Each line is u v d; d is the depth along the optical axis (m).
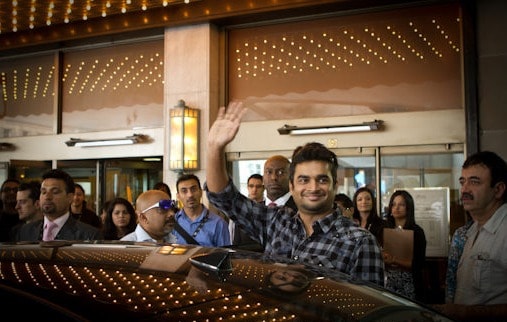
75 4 7.55
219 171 2.58
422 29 7.01
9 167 8.63
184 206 4.79
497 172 2.68
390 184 6.97
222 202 2.67
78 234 3.92
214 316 1.24
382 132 7.00
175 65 7.98
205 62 7.80
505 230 2.58
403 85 7.06
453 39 6.86
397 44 7.12
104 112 8.84
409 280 3.64
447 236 6.19
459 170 6.72
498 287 2.58
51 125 9.24
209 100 7.74
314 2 7.04
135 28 8.10
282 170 4.42
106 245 1.76
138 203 3.72
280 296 1.41
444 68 6.88
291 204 4.34
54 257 1.56
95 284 1.34
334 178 2.47
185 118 7.63
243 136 7.76
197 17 7.69
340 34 7.43
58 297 1.27
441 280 6.11
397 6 7.07
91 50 9.03
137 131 8.41
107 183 8.92
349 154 7.15
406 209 4.66
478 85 6.60
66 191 3.93
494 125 6.51
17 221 5.76
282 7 7.21
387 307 1.54
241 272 1.55
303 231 2.50
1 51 9.41
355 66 7.32
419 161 6.89
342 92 7.36
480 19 6.64
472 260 2.68
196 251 1.71
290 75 7.68
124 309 1.21
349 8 7.27
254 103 7.85
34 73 9.47
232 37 8.05
